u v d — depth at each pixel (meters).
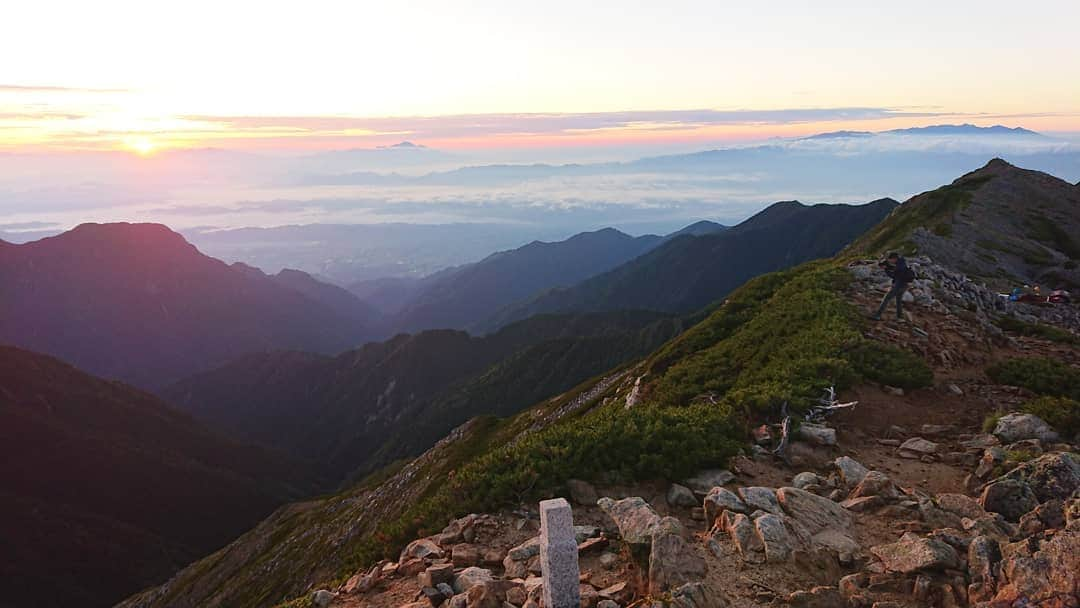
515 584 9.16
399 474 74.56
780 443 13.65
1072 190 102.12
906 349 20.45
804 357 19.56
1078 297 54.81
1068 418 14.31
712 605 7.96
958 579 8.29
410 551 11.55
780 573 8.85
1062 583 7.17
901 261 23.59
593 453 13.28
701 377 22.61
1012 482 10.32
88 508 158.00
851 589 8.42
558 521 8.12
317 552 65.19
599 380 70.12
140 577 137.25
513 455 14.06
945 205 93.56
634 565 9.30
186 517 167.88
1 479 157.62
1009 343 23.06
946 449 13.70
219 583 81.06
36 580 125.81
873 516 10.51
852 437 14.70
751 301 33.09
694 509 11.27
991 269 63.88
